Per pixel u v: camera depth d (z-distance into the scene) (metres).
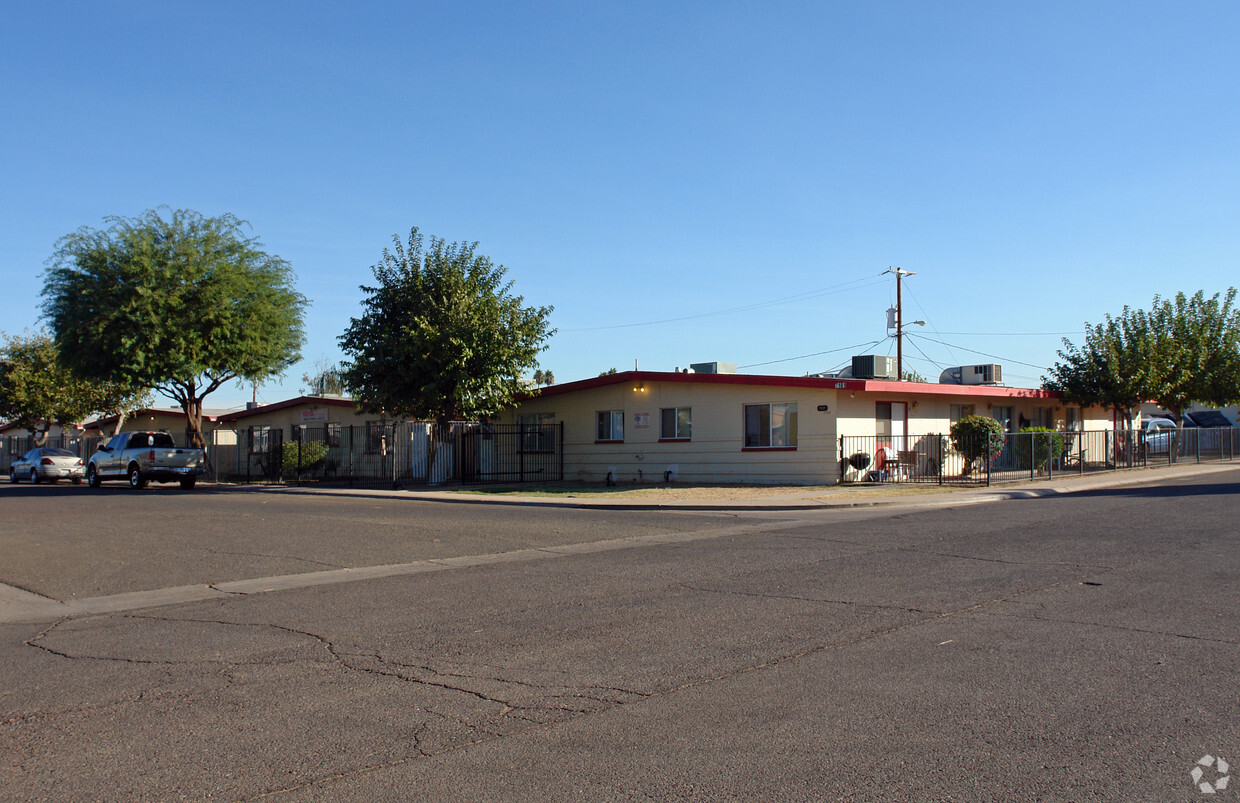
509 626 8.13
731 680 6.23
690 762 4.75
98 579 11.45
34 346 45.66
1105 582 9.48
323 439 37.97
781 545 13.38
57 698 6.16
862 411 26.48
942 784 4.40
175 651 7.48
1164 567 10.32
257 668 6.85
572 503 21.59
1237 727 5.10
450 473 31.97
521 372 30.59
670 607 8.81
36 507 22.66
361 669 6.75
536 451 32.44
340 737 5.25
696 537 14.88
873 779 4.48
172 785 4.59
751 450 27.09
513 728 5.36
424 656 7.10
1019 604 8.48
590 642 7.44
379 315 29.80
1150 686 5.86
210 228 32.41
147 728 5.47
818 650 6.96
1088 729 5.10
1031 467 26.48
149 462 30.69
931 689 5.89
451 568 11.98
